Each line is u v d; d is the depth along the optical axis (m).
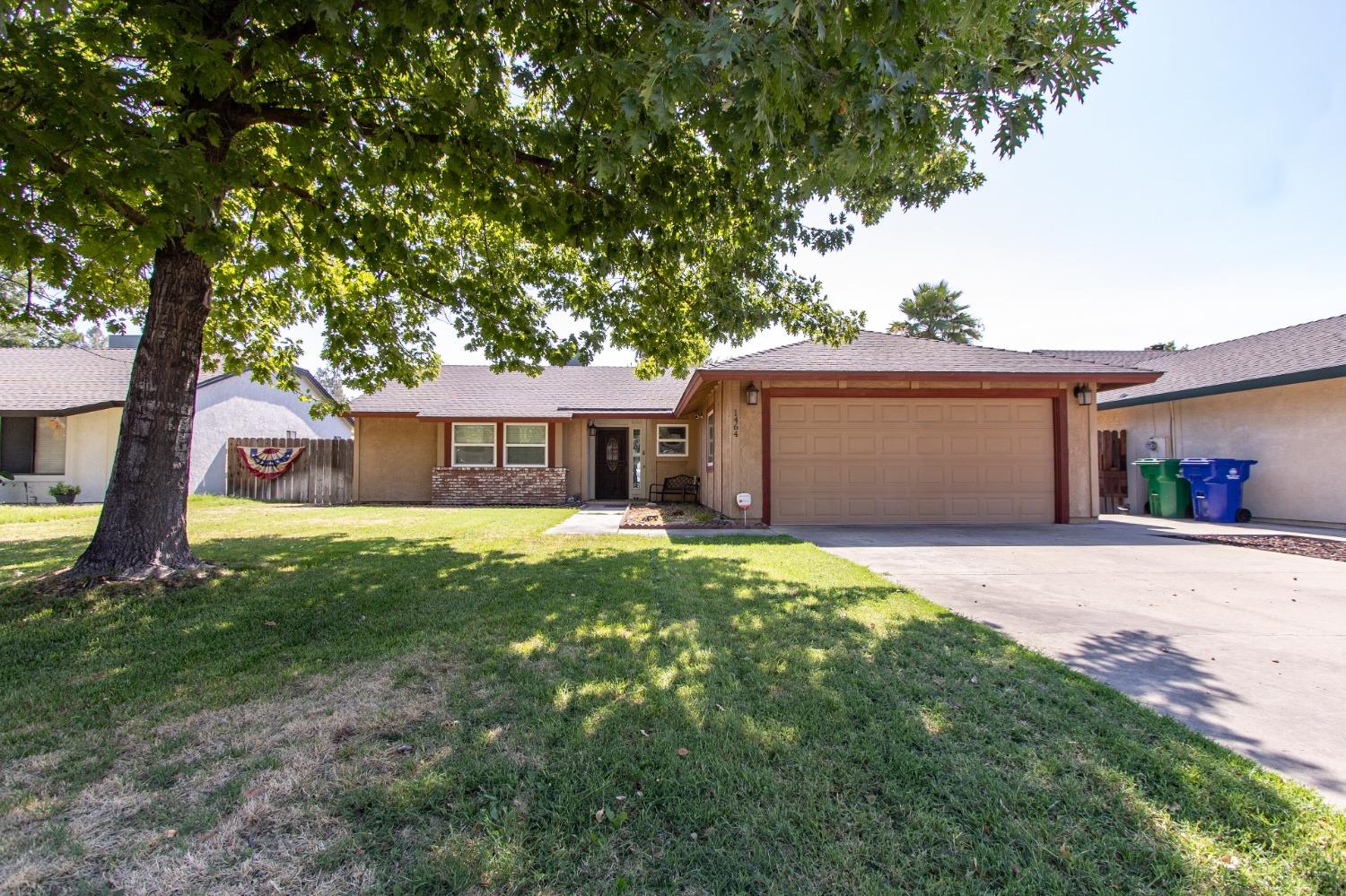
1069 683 3.06
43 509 12.45
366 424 16.61
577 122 4.51
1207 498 10.98
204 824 1.92
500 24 4.11
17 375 16.59
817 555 6.96
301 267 7.82
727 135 3.19
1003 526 10.19
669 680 3.07
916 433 10.47
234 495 16.56
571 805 2.02
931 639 3.73
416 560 6.63
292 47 4.14
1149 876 1.70
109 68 3.56
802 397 10.35
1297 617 4.43
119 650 3.57
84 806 2.02
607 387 18.44
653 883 1.68
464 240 7.91
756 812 1.98
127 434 5.20
